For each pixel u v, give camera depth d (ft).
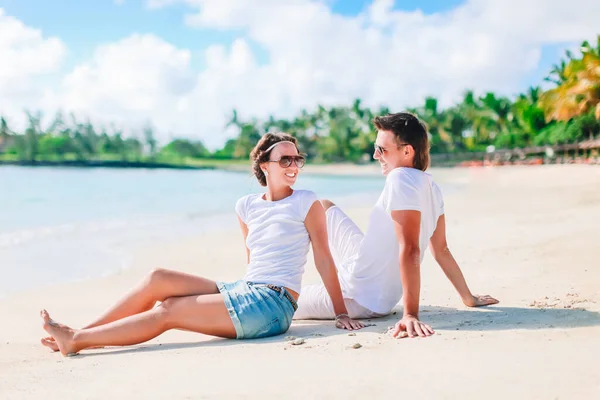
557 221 30.66
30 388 9.15
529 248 22.06
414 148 12.32
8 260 29.22
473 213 41.42
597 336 9.86
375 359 9.39
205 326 11.71
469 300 13.64
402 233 11.60
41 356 12.02
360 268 13.04
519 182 91.45
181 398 8.09
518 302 13.64
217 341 11.94
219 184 139.54
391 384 8.12
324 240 12.63
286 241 12.43
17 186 129.49
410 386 7.98
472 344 9.87
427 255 22.59
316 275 20.97
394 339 10.70
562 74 161.17
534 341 9.80
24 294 20.45
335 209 14.29
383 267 12.84
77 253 31.45
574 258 18.79
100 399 8.32
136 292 12.03
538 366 8.46
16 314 17.38
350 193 89.51
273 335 12.09
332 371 8.90
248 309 11.71
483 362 8.81
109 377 9.50
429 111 295.48
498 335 10.37
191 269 25.20
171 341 12.76
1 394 8.88
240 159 378.73
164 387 8.68
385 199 12.42
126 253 30.86
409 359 9.25
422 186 11.88
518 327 10.89
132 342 11.66
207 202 74.64
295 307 12.44
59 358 11.55
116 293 20.63
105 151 444.55
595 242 21.43
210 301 11.68
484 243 24.84
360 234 13.83
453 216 40.11
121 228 44.68
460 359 9.05
